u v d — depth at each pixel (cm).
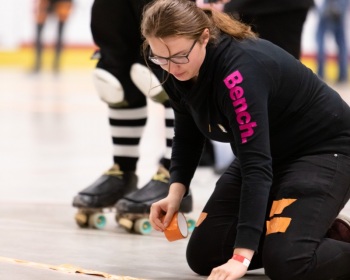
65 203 801
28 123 1611
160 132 1505
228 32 471
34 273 484
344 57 2420
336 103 498
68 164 1104
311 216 468
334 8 2356
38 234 639
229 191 520
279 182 489
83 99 2106
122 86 672
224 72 457
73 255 563
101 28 667
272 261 459
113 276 491
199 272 516
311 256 458
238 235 444
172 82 496
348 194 491
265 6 644
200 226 516
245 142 449
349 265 476
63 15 2819
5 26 2984
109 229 671
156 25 443
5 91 2266
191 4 455
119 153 690
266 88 461
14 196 841
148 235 646
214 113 473
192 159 523
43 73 2831
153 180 659
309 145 493
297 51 661
